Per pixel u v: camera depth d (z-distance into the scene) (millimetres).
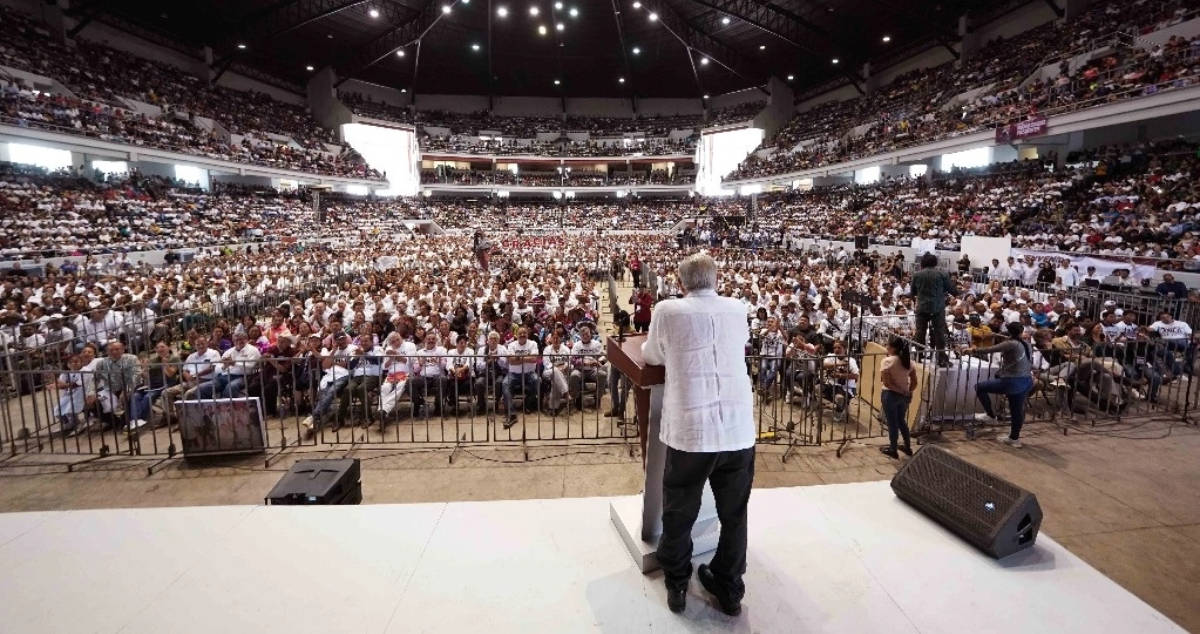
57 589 2768
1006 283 16094
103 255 20062
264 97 45000
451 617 2566
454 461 6379
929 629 2527
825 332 10273
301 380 8312
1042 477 5500
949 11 36500
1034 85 25516
